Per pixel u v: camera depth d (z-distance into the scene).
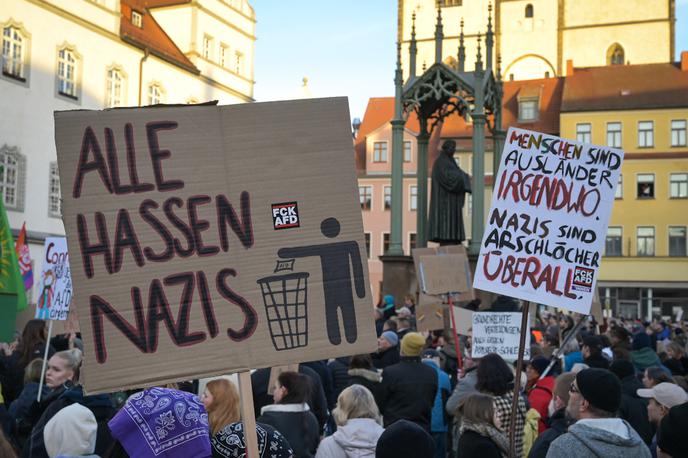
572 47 76.25
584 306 6.18
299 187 4.46
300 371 8.33
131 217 4.30
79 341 9.71
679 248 58.97
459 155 61.16
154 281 4.28
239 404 5.83
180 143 4.40
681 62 62.62
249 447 4.14
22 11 36.91
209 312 4.30
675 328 28.92
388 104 66.75
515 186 6.36
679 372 11.57
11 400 9.49
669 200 59.22
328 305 4.41
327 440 6.10
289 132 4.49
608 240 60.16
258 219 4.41
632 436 4.48
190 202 4.37
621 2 75.44
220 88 51.19
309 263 4.42
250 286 4.36
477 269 6.33
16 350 9.59
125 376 4.18
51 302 8.83
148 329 4.23
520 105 64.62
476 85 22.52
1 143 35.81
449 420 9.97
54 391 7.03
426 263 14.00
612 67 64.44
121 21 44.38
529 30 76.81
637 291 59.53
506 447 5.94
